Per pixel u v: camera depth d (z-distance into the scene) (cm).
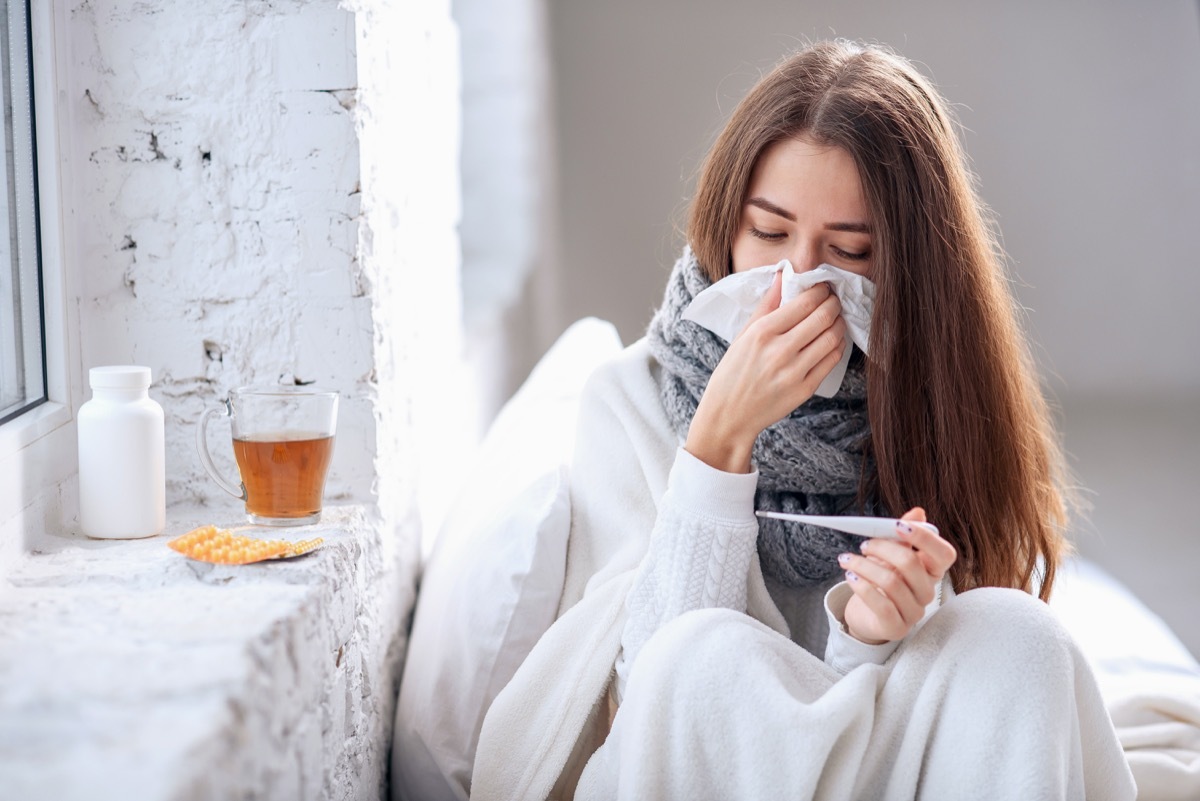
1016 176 491
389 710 143
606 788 106
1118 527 332
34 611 88
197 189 127
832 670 105
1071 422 470
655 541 120
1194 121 480
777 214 122
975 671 96
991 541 130
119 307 128
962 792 95
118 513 111
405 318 157
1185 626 256
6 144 110
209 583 96
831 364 119
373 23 135
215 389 130
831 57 127
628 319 507
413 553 164
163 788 60
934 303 123
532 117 456
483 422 285
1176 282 493
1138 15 475
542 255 477
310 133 127
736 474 118
